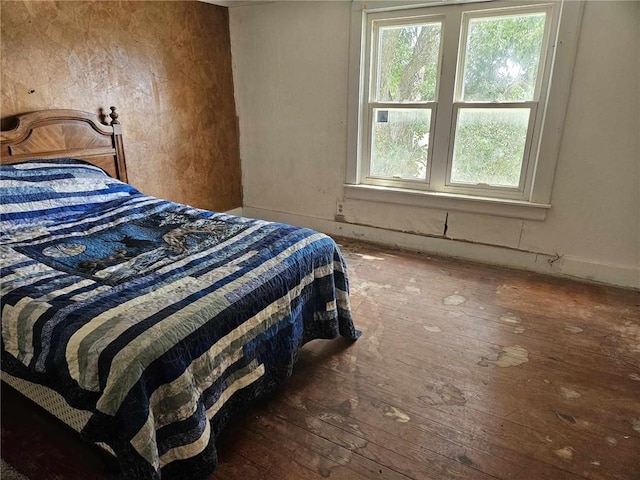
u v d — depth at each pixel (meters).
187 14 3.17
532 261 2.91
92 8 2.55
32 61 2.31
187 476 1.22
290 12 3.26
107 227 1.96
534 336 2.12
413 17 2.85
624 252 2.62
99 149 2.67
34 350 1.17
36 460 1.37
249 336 1.42
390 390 1.72
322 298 1.90
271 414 1.59
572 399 1.67
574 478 1.32
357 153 3.32
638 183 2.48
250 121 3.79
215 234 1.89
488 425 1.54
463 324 2.23
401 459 1.39
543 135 2.63
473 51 2.76
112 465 1.29
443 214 3.13
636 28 2.27
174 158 3.29
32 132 2.30
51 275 1.42
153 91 3.03
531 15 2.54
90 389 1.06
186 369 1.16
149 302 1.26
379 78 3.13
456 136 2.96
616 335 2.12
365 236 3.54
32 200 2.03
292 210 3.85
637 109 2.37
